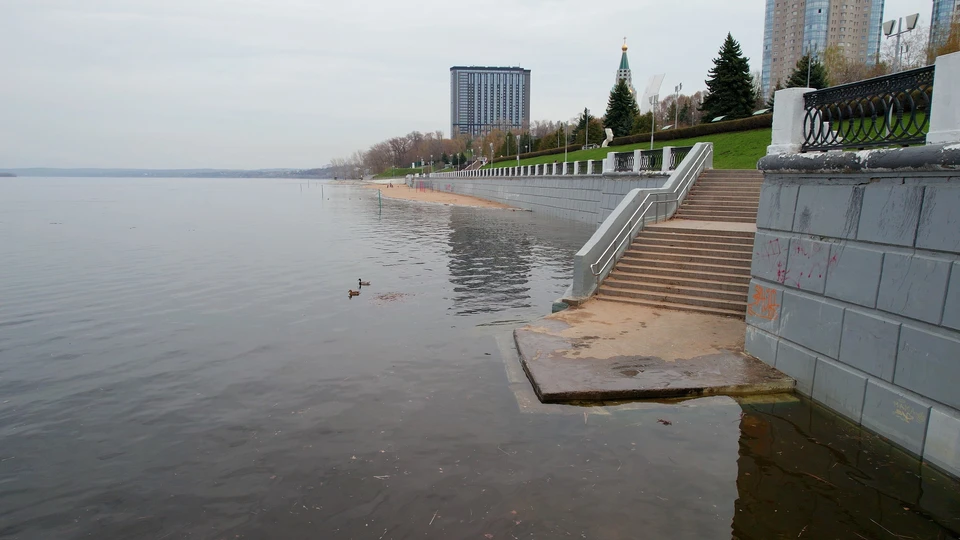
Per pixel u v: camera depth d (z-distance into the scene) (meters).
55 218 44.03
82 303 15.09
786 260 8.35
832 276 7.43
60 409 8.30
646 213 15.37
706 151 19.98
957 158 5.58
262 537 5.24
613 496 5.73
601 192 32.69
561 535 5.13
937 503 5.60
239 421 7.80
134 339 11.79
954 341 5.74
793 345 8.22
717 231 14.04
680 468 6.24
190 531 5.37
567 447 6.73
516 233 31.89
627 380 8.26
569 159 65.00
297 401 8.47
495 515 5.45
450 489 5.92
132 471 6.52
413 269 20.31
